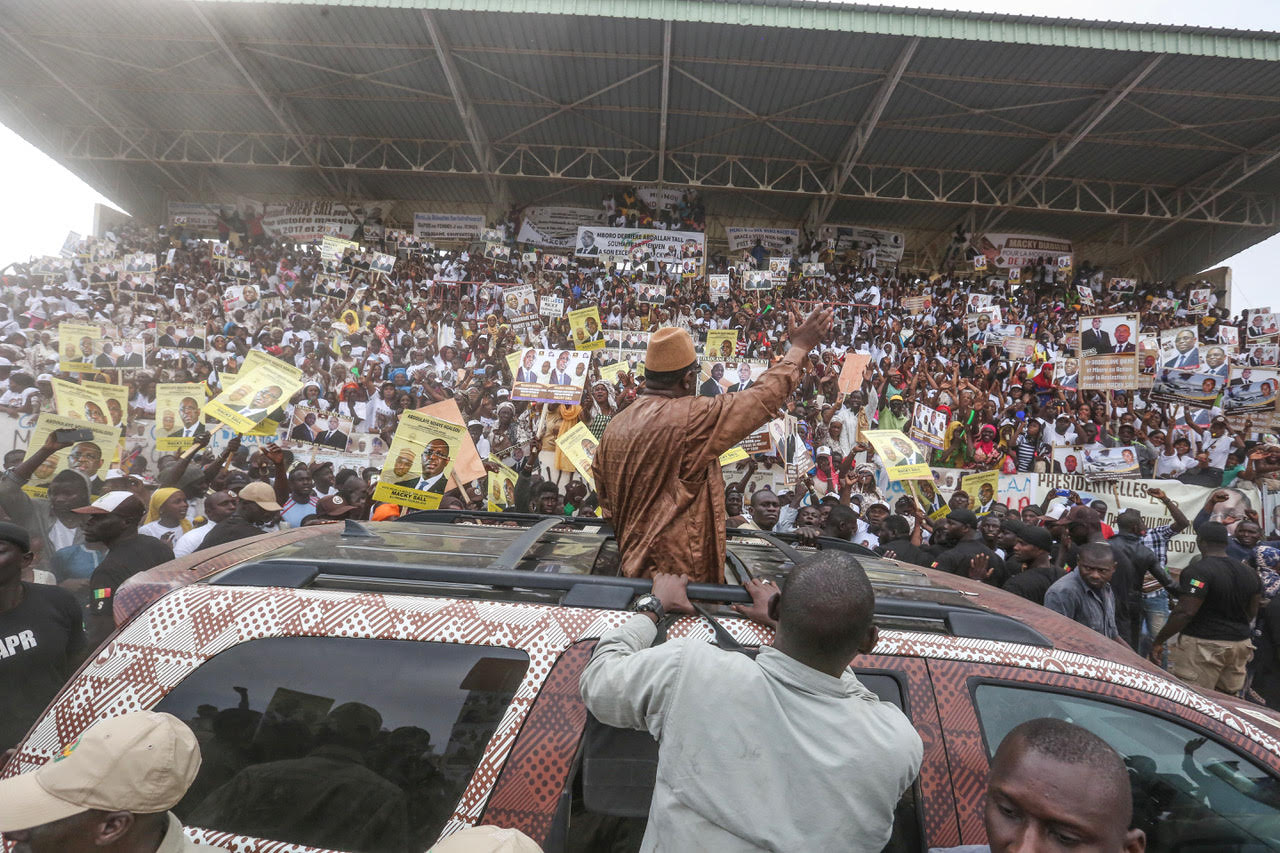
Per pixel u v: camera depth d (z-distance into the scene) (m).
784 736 1.49
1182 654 5.75
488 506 7.64
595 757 1.78
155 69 19.94
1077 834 1.16
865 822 1.46
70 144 24.28
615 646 1.69
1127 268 29.36
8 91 21.64
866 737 1.49
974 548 6.04
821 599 1.53
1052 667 1.92
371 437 9.85
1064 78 18.09
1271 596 6.57
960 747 1.82
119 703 1.84
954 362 16.73
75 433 5.95
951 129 21.39
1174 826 1.85
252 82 19.56
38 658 3.12
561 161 25.30
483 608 1.94
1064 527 6.82
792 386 2.19
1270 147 21.08
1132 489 9.16
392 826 1.75
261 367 6.60
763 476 9.86
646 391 2.34
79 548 5.46
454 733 1.79
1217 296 26.38
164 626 1.91
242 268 20.31
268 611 1.92
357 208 27.34
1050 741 1.22
